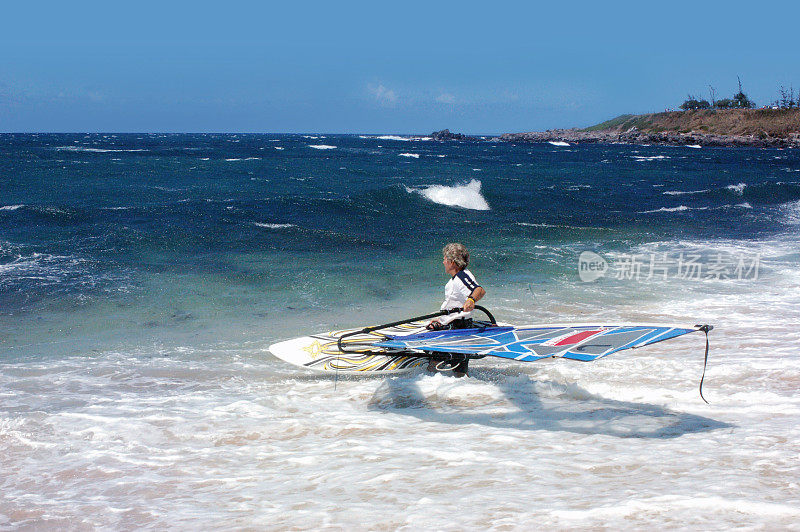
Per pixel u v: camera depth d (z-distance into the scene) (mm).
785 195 26891
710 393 5230
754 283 10523
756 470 3508
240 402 5195
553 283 10438
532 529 2840
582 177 37094
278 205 18234
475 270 11375
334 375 6047
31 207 15242
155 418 4844
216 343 7043
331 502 3301
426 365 6164
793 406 4832
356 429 4586
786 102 148875
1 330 7227
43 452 4203
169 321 7848
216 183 27062
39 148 62844
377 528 2951
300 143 107500
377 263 11734
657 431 4355
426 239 14781
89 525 3158
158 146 77500
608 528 2816
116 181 26672
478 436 4363
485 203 21938
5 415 4863
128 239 12367
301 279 10195
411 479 3586
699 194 26891
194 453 4176
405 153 70688
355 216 17688
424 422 4727
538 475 3570
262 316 8164
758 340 7102
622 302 9133
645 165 53500
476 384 5676
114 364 6270
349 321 8008
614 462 3748
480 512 3055
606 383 5652
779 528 2744
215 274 10281
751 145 131500
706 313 8516
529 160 60875
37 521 3215
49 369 6062
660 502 3068
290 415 4930
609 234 16188
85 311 8086
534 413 4887
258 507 3291
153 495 3523
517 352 4461
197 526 3088
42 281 9227
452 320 5785
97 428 4617
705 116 159375
